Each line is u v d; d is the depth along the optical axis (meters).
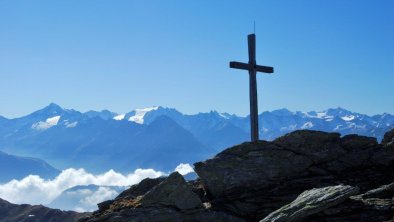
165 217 27.50
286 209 25.53
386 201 25.31
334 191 25.53
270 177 30.59
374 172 30.27
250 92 36.38
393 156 31.11
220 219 27.72
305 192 27.05
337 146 32.00
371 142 32.50
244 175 30.52
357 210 24.89
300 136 31.89
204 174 30.75
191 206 28.39
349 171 30.89
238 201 29.33
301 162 31.12
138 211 27.72
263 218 27.70
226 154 31.50
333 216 24.84
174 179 28.73
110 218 27.56
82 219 29.02
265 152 31.20
